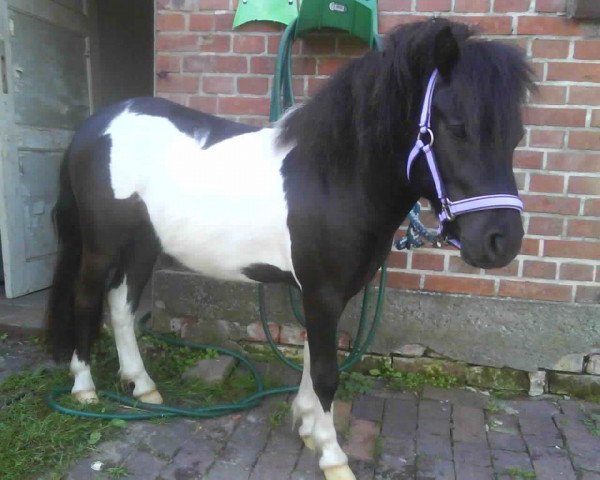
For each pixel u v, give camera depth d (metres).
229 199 1.68
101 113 1.98
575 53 2.18
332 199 1.54
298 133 1.58
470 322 2.38
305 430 1.87
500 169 1.26
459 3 2.23
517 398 2.34
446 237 1.43
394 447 1.92
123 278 2.06
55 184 3.25
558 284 2.32
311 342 1.66
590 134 2.22
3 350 2.57
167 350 2.55
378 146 1.44
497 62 1.25
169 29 2.44
